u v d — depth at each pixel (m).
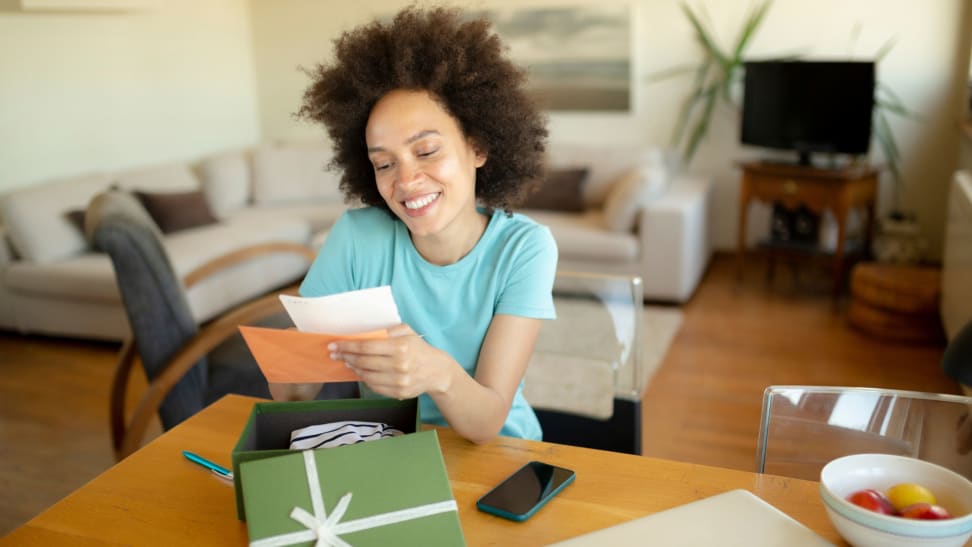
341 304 1.03
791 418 1.22
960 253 3.09
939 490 0.91
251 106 6.02
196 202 4.51
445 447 1.19
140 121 5.00
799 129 4.32
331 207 5.17
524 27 5.20
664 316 4.11
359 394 1.64
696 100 5.00
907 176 4.69
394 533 0.88
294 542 0.87
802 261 4.99
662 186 4.33
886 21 4.55
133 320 2.36
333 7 5.66
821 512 1.01
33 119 4.31
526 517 1.00
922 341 3.61
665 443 2.80
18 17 4.18
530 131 1.44
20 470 2.70
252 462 0.91
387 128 1.26
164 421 2.38
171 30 5.18
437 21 1.31
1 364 3.69
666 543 0.93
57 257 3.95
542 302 1.31
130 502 1.07
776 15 4.75
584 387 1.63
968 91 4.39
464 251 1.37
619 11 4.98
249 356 2.40
